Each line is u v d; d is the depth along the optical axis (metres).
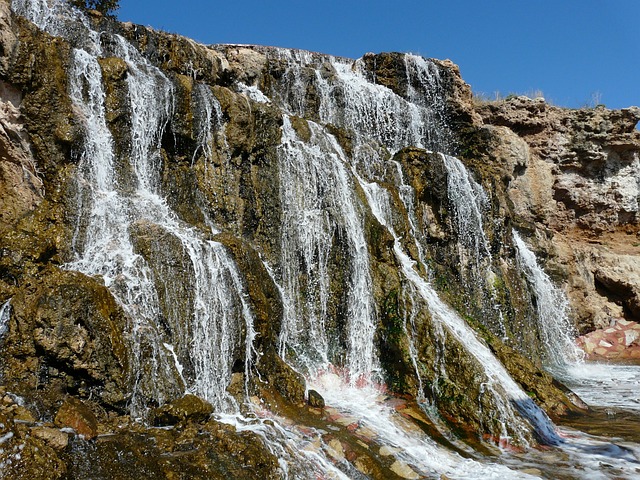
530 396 10.05
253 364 8.87
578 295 17.92
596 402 11.38
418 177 14.14
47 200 8.61
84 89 9.54
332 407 8.98
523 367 10.53
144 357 7.43
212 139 11.20
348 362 10.55
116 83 9.92
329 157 12.09
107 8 15.22
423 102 18.55
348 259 11.24
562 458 8.19
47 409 6.61
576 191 19.45
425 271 12.35
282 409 8.41
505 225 15.48
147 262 8.27
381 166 13.94
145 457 6.20
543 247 16.97
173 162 10.72
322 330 10.95
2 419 5.62
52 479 5.45
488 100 20.44
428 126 17.92
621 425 9.70
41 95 8.84
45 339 6.86
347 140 13.82
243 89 15.16
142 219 8.99
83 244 8.45
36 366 6.89
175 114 10.67
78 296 7.06
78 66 9.55
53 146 8.88
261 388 8.65
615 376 14.25
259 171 11.66
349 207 11.61
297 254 11.29
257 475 6.50
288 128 12.51
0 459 5.33
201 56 14.07
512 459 8.13
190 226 9.60
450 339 9.80
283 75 16.38
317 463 7.12
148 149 10.27
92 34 11.91
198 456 6.43
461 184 14.55
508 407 9.04
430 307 10.38
